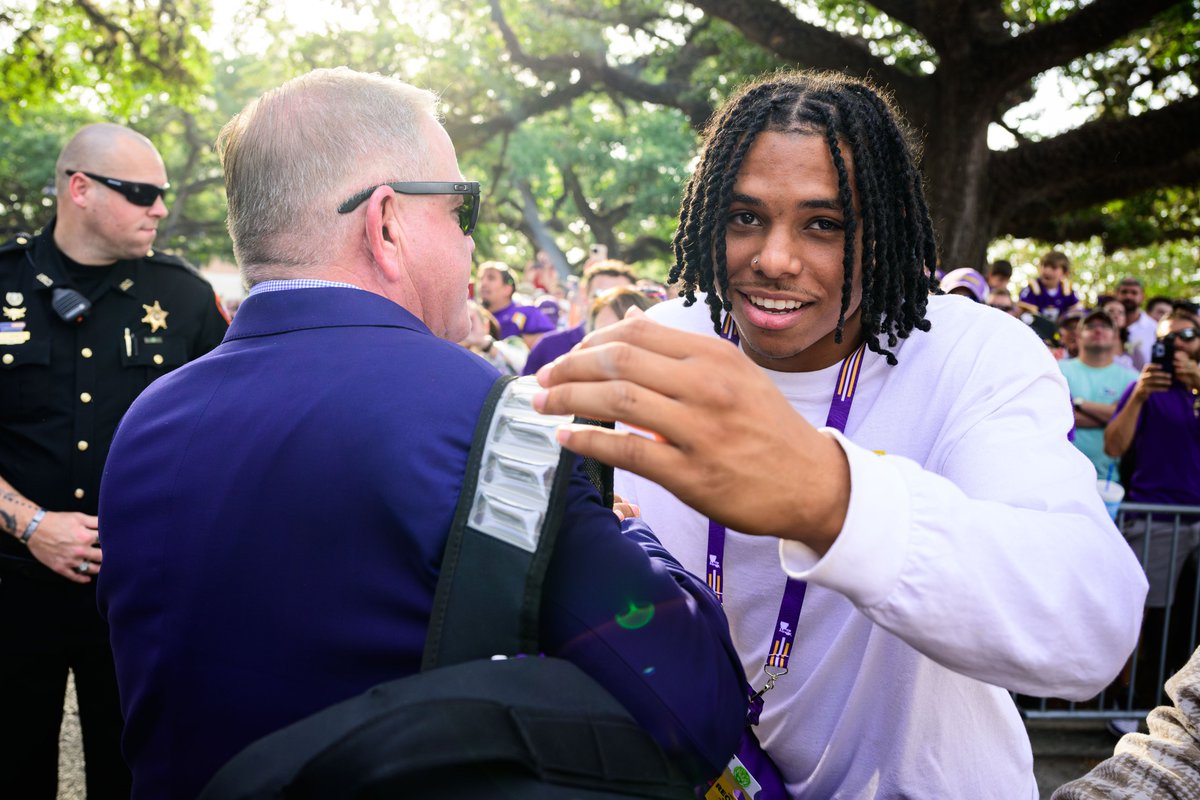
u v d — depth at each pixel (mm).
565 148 21016
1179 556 4695
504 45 14625
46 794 2625
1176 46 11000
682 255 1250
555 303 8773
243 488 916
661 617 866
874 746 1180
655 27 14703
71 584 2512
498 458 862
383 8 12641
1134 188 11172
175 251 28609
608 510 952
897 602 779
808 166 1063
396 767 718
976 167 8656
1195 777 1026
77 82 12453
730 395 685
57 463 2557
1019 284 24125
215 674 913
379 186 1044
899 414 1156
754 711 1239
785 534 763
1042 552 821
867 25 11078
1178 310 4855
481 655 827
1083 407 5297
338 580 875
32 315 2578
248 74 14211
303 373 952
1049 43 8125
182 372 1062
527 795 759
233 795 731
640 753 804
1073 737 4301
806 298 1112
